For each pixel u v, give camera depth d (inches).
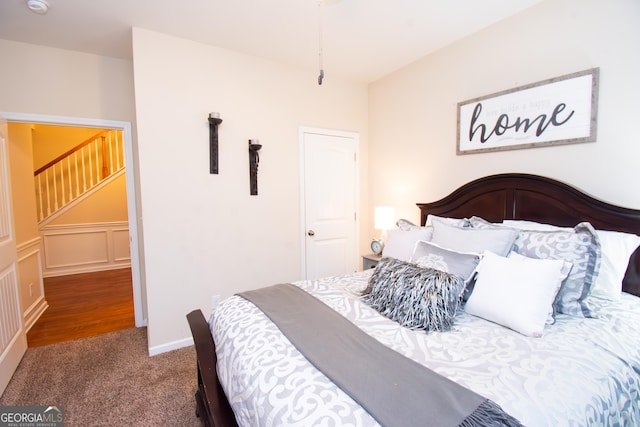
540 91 77.0
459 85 97.3
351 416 31.4
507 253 63.6
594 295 58.5
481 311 55.1
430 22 86.7
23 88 93.3
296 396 35.1
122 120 107.4
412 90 114.3
